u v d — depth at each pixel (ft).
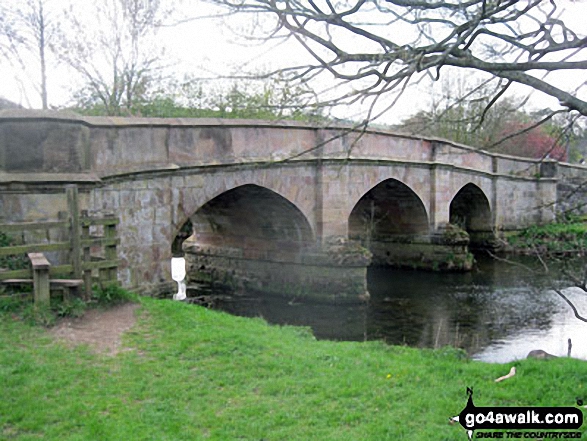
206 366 24.16
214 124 46.01
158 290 40.93
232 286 68.03
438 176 80.23
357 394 21.52
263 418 19.02
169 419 18.78
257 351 26.45
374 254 87.25
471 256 81.92
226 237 68.74
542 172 108.47
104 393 20.70
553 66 14.26
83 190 33.81
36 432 17.62
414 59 14.84
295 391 21.62
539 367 24.56
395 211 83.20
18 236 31.94
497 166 97.96
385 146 68.74
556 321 53.21
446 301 61.67
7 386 20.65
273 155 53.11
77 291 29.91
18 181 31.48
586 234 83.25
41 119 32.45
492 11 14.60
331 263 58.95
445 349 29.63
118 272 37.73
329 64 15.58
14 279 29.55
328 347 29.63
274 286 63.57
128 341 26.76
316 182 59.36
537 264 84.99
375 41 16.01
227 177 47.88
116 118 37.93
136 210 39.29
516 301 61.62
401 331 50.03
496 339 47.16
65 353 24.36
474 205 99.71
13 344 24.84
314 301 60.18
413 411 19.79
